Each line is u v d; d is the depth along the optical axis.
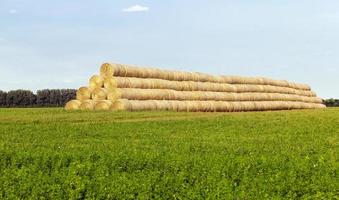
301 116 47.38
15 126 34.25
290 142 26.44
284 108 78.00
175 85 59.00
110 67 51.62
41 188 15.26
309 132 32.84
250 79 74.38
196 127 35.31
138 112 48.41
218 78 68.00
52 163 19.17
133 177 16.34
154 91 54.72
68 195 15.01
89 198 14.62
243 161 18.33
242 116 46.62
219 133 31.53
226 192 14.52
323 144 25.55
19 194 15.12
